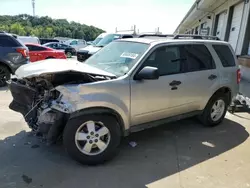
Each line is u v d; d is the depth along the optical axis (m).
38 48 14.23
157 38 4.82
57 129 3.44
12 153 3.84
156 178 3.38
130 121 3.89
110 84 3.57
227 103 5.44
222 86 5.09
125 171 3.51
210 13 19.45
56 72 3.37
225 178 3.45
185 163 3.80
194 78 4.57
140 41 4.40
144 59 3.95
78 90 3.35
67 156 3.82
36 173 3.37
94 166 3.60
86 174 3.40
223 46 5.30
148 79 3.83
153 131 4.96
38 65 3.91
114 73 3.93
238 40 12.73
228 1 14.62
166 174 3.48
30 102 3.88
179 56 4.45
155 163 3.75
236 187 3.26
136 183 3.25
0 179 3.21
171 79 4.23
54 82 3.61
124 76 3.76
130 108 3.81
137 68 3.86
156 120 4.26
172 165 3.72
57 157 3.78
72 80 3.65
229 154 4.14
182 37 5.10
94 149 3.61
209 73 4.84
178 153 4.10
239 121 5.77
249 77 10.66
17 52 8.58
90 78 3.60
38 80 3.69
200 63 4.77
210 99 5.04
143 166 3.66
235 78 5.40
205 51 4.92
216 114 5.30
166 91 4.17
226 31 14.87
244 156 4.09
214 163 3.83
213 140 4.67
